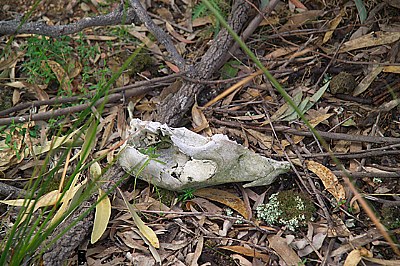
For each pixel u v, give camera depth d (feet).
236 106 2.93
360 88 2.92
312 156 2.74
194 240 2.57
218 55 2.97
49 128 2.86
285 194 2.64
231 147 2.56
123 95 2.93
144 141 2.64
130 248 2.56
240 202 2.65
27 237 2.27
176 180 2.60
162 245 2.56
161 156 2.64
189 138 2.62
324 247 2.54
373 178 2.70
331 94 2.94
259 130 2.84
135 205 2.65
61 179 2.56
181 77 2.93
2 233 2.56
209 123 2.89
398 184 2.67
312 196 2.65
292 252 2.52
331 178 2.67
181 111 2.87
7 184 2.74
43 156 2.81
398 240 2.53
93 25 2.98
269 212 2.60
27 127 2.81
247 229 2.59
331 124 2.86
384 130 2.82
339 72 2.99
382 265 2.47
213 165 2.58
